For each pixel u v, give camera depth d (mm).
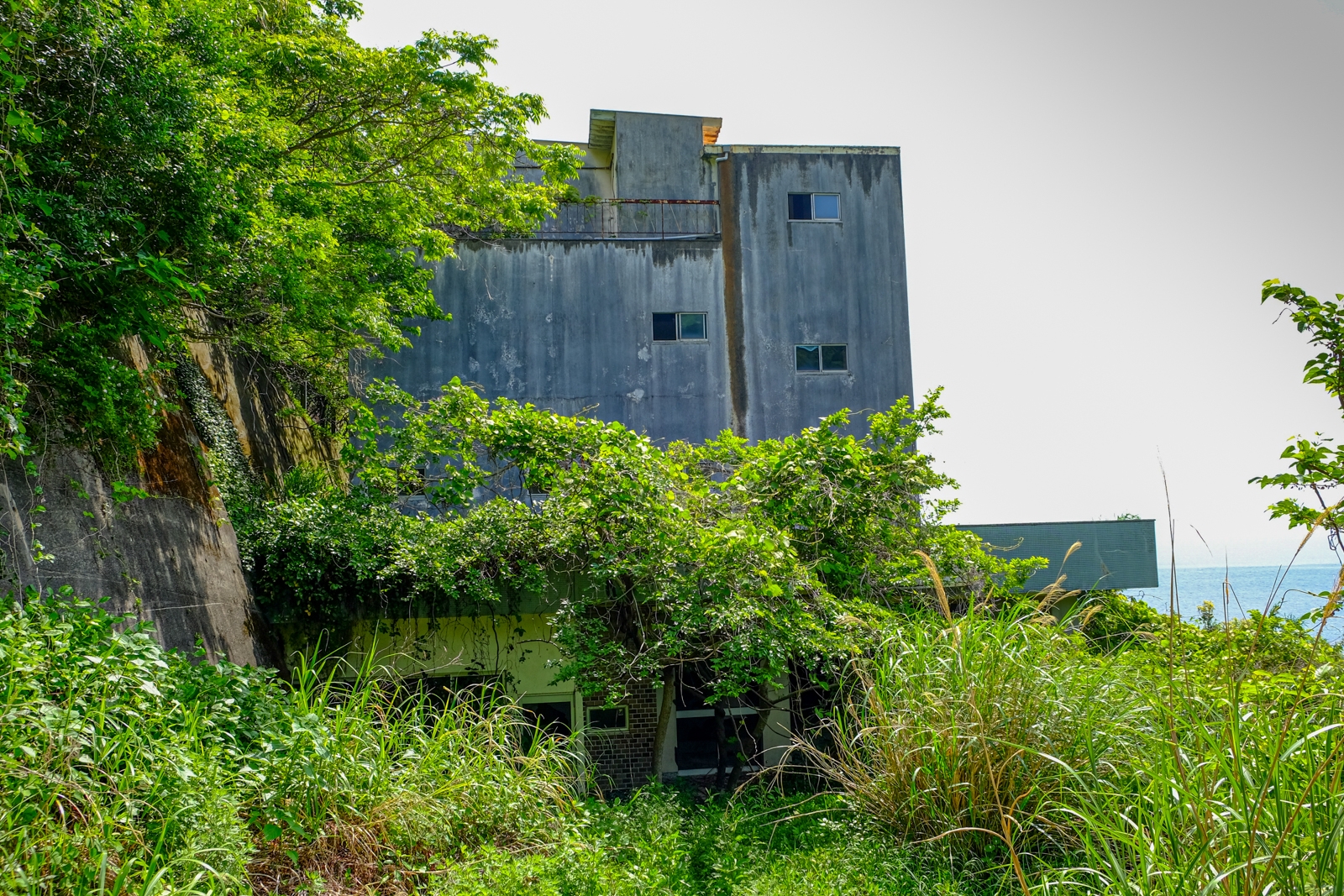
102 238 6086
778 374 19500
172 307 7203
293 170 9180
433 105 11711
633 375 19031
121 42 6301
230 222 7160
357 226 12492
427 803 5801
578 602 9156
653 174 20188
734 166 20203
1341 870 3605
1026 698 6176
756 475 10148
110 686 4648
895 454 10805
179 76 6703
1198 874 3967
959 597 10586
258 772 4941
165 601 7305
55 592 5812
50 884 3637
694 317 19438
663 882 5867
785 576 8727
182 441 9070
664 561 8656
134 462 7703
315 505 9992
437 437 10086
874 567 10227
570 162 14266
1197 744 4703
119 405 7211
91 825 3957
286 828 5137
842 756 7320
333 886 4953
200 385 10312
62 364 6555
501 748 6707
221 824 4371
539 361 18781
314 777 5191
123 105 6234
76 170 6160
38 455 6219
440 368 18422
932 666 6707
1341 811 3660
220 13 8094
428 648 10156
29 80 5812
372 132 12453
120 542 7016
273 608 9539
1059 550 14477
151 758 4379
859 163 20438
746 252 19828
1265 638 5047
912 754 6434
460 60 11781
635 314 19219
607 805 7703
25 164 5355
